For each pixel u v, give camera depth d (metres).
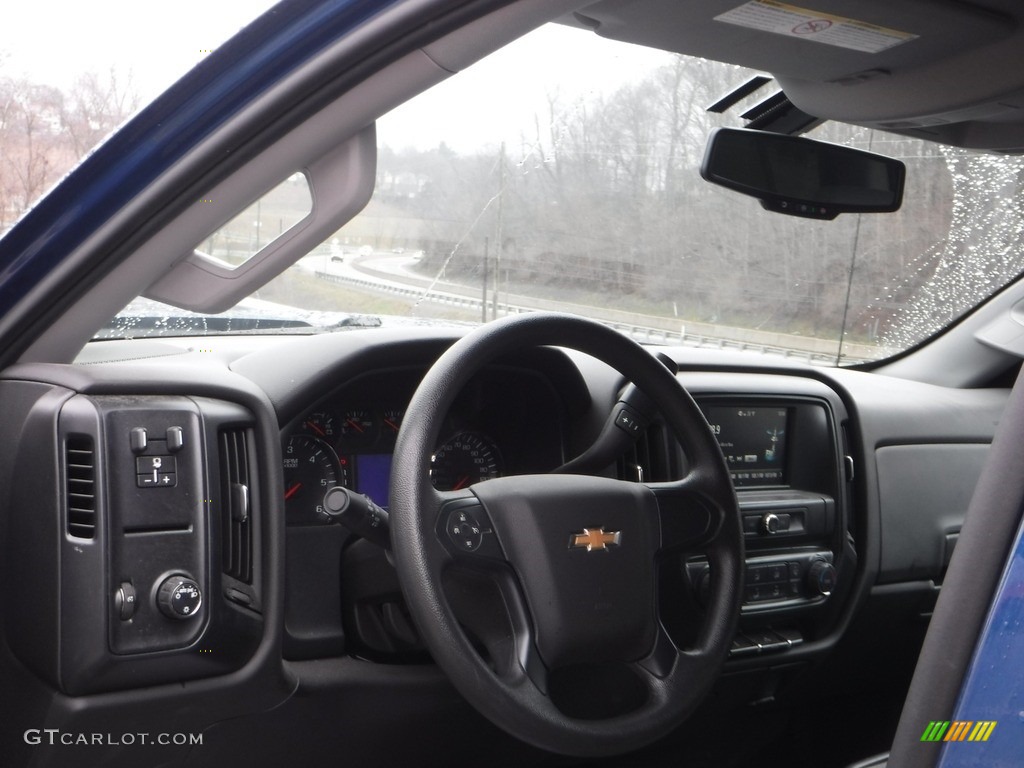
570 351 2.25
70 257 1.18
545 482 1.52
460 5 0.92
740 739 2.67
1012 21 1.54
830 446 2.47
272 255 1.16
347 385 1.87
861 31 1.57
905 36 1.58
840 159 2.04
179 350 1.96
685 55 1.74
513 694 1.40
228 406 1.57
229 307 1.23
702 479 1.66
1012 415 0.79
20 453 1.45
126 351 1.92
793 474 2.47
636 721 1.49
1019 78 1.72
